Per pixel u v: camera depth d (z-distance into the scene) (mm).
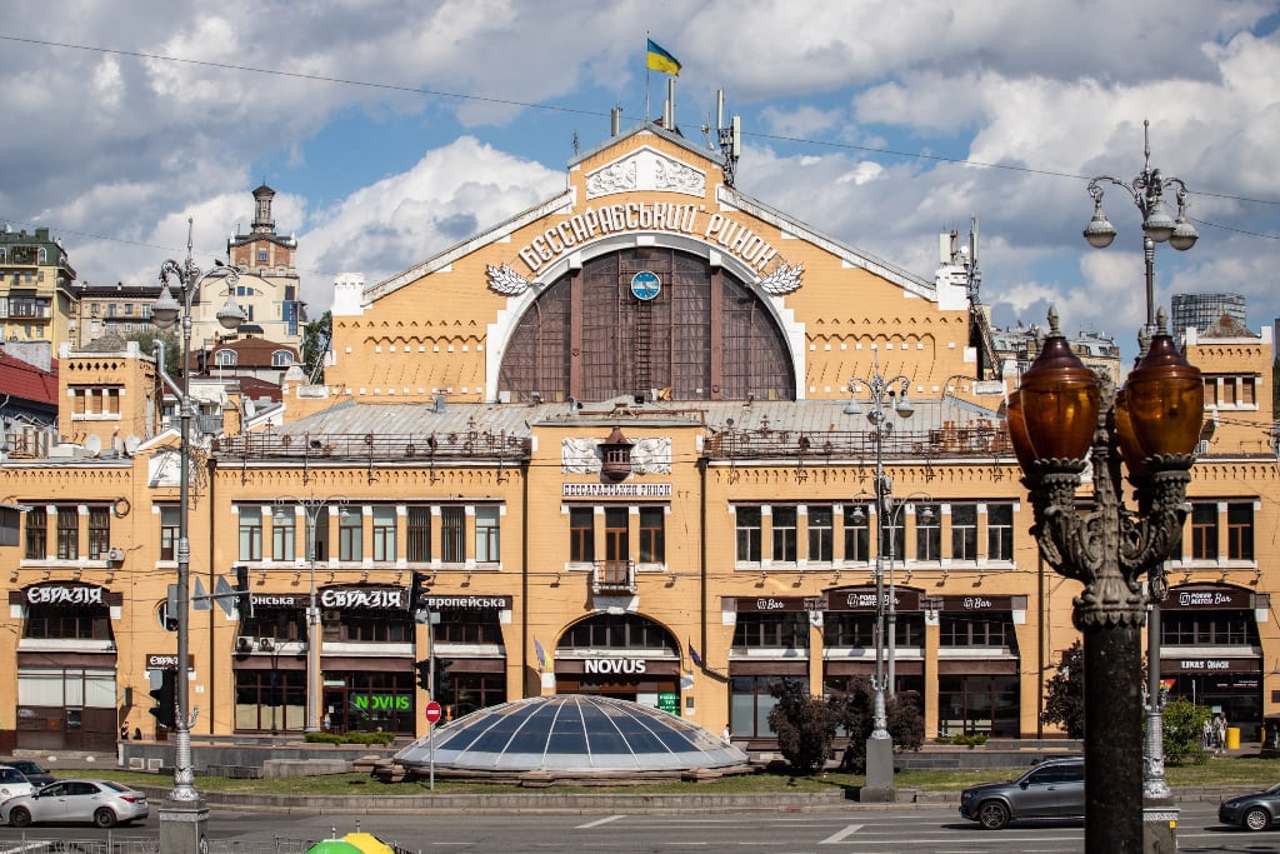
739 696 94625
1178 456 21297
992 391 105375
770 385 107500
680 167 108250
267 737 95438
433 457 97125
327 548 97938
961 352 105812
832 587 93688
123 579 98750
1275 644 91500
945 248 124750
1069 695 89062
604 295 109062
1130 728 20531
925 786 71062
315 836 57469
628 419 96062
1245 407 105688
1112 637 20781
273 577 97812
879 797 67562
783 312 106812
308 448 98750
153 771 87250
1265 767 75938
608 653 95688
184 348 54938
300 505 98062
